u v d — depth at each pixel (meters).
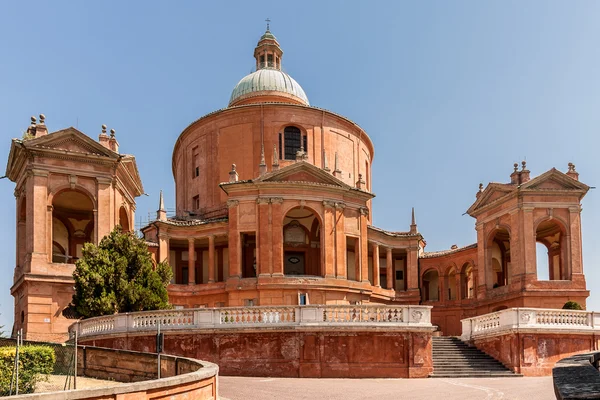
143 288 33.31
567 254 43.94
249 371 26.84
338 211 43.91
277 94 55.78
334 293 42.28
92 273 32.47
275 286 41.06
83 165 39.62
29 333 35.59
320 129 51.88
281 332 26.98
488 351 30.97
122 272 33.28
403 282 57.25
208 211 50.56
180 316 27.92
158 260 46.81
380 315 27.61
